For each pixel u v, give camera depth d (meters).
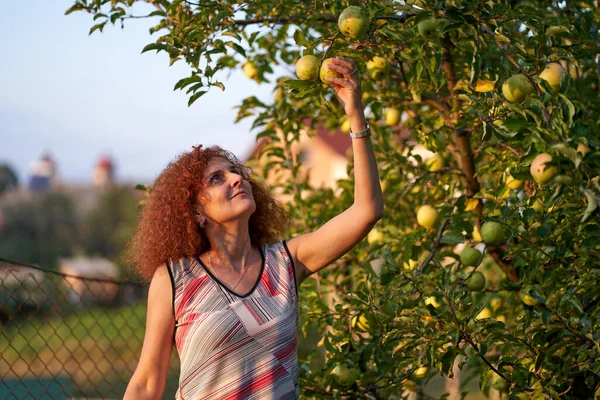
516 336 2.87
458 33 3.00
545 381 2.76
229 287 2.47
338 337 3.20
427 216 3.48
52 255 20.53
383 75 3.56
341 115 3.99
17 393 5.27
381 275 3.04
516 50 2.93
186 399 2.41
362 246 4.02
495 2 2.80
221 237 2.55
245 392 2.36
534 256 2.82
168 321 2.47
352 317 3.18
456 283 3.22
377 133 4.07
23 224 21.30
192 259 2.53
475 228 3.57
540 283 2.79
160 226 2.55
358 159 2.49
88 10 3.25
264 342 2.39
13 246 20.56
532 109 2.21
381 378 3.06
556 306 2.71
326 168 16.69
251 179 2.82
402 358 2.96
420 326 2.89
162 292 2.49
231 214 2.51
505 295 3.97
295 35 2.60
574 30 3.07
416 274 3.08
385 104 3.71
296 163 4.18
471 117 3.07
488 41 2.94
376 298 3.03
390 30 2.78
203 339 2.38
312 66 2.56
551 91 2.47
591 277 2.62
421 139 3.48
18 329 3.54
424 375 3.49
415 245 3.51
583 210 2.55
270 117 3.96
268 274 2.52
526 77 2.59
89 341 7.52
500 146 3.29
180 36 2.90
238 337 2.38
